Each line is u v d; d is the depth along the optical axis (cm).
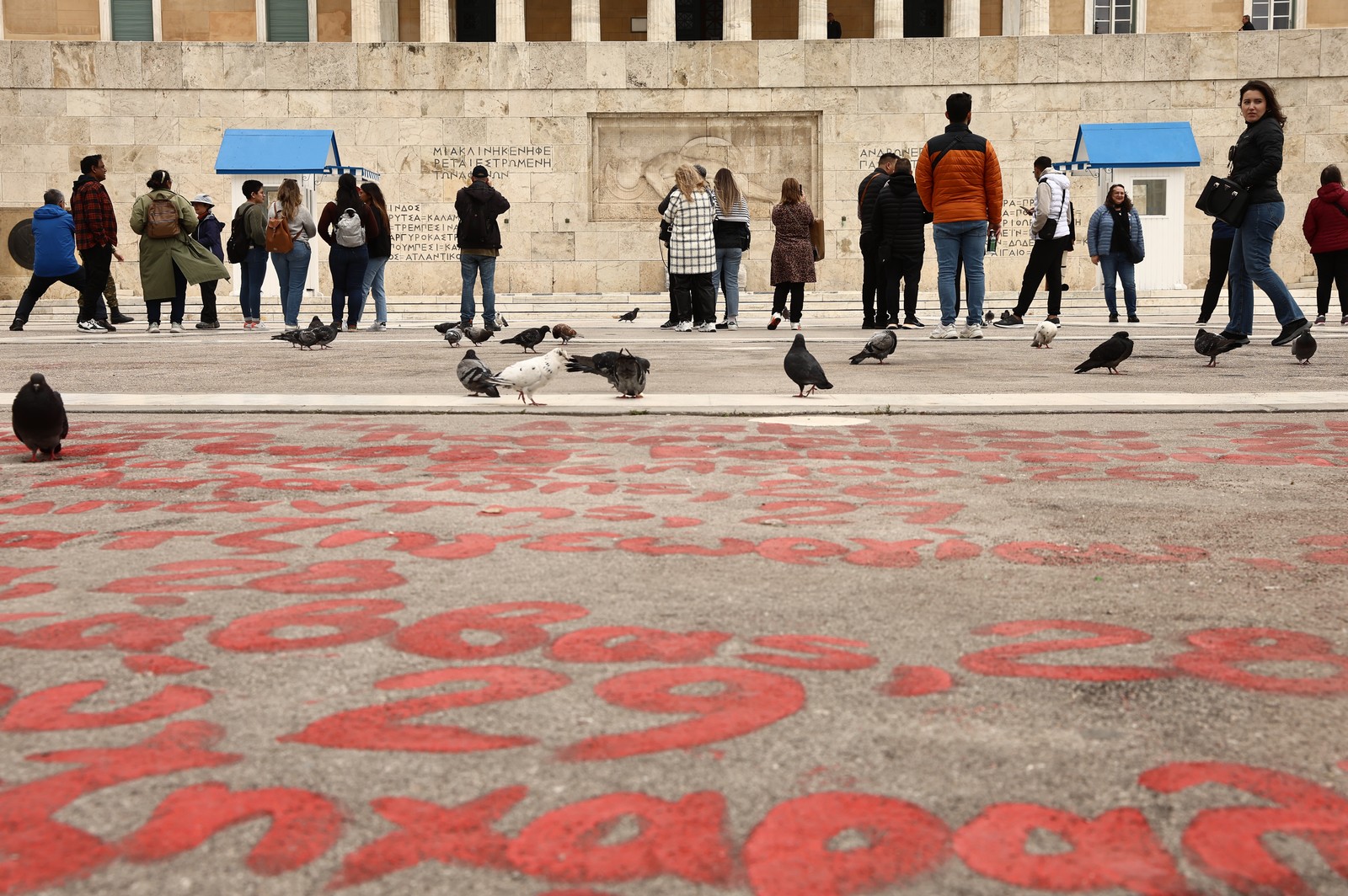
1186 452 631
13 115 3003
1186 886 179
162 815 200
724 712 247
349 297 1927
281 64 2994
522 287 3030
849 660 283
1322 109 2948
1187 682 268
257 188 1992
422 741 232
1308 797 209
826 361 1211
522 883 179
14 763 222
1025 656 287
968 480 549
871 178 1852
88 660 284
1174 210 2644
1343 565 384
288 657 285
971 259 1538
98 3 4131
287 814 200
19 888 177
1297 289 2895
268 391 957
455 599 340
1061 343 1481
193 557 397
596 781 214
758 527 444
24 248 3023
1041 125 2981
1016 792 211
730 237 1853
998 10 4319
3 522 459
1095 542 418
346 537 427
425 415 800
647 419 769
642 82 2994
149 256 1842
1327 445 652
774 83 2994
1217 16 4106
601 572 374
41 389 596
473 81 2995
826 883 179
